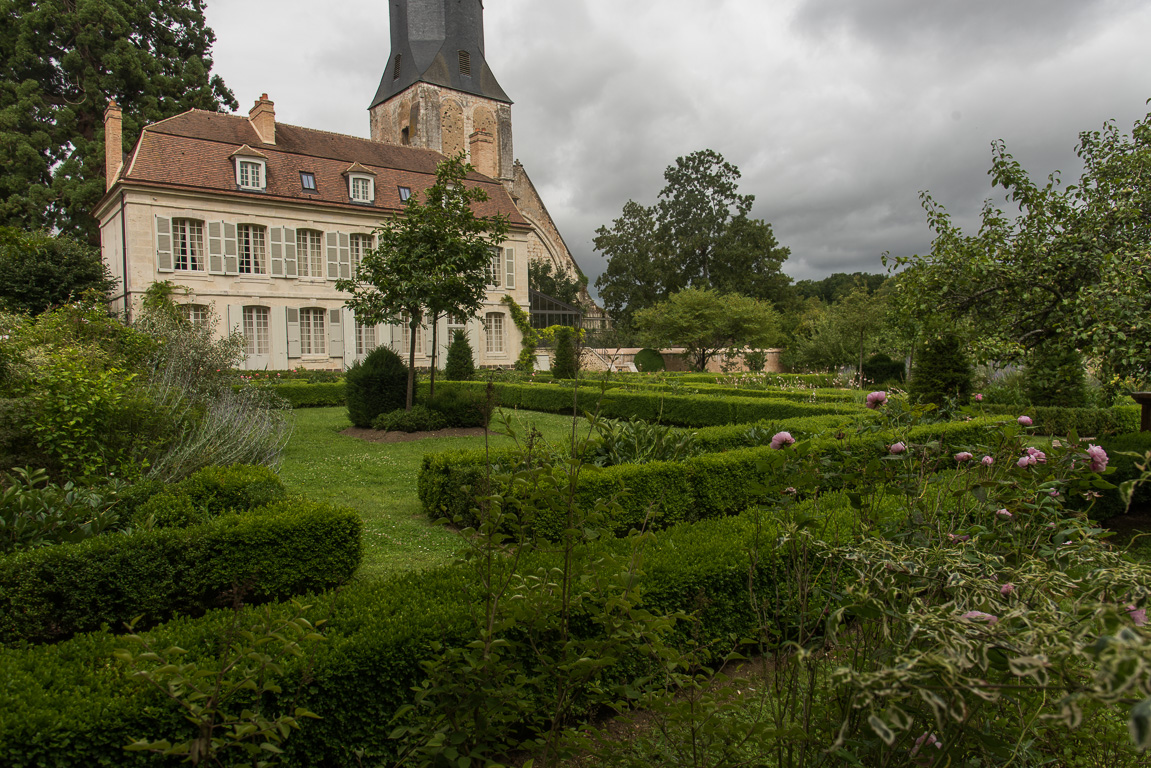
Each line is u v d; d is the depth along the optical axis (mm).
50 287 21562
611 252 45750
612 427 6648
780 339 35188
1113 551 2102
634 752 2420
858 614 1742
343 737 2412
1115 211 6508
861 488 2775
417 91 44250
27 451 5805
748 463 6004
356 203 26203
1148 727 880
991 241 7336
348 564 4383
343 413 16406
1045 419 11398
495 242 13242
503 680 2205
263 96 25453
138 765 2051
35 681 2143
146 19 30844
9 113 27219
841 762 1841
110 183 24391
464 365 23266
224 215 23312
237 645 2057
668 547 3590
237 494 4883
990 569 1978
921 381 12250
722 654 3463
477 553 2180
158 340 10078
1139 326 5809
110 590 3584
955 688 1271
